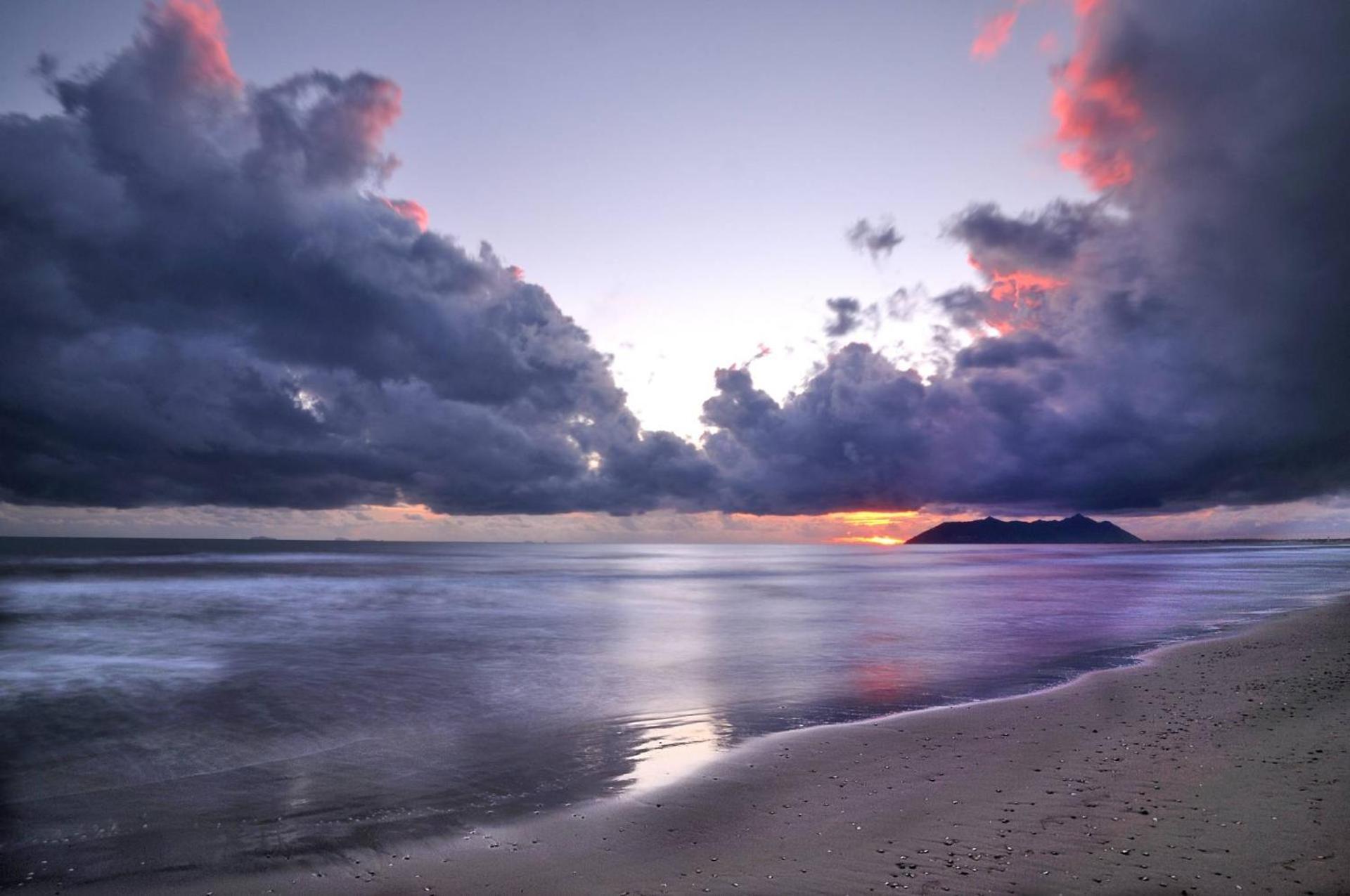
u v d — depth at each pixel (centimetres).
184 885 775
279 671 2164
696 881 727
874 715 1488
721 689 1820
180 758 1270
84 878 798
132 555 14912
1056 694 1589
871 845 793
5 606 4388
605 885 733
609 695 1767
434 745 1331
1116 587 5884
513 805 991
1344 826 779
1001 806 888
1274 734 1155
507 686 1900
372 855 838
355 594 5469
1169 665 1923
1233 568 9550
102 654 2558
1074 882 679
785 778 1055
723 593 5688
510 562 14000
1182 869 693
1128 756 1071
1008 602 4538
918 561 15662
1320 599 4225
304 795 1060
